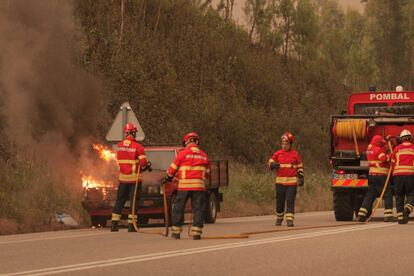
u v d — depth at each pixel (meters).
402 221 19.75
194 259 11.40
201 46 43.44
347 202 22.58
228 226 19.83
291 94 50.50
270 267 10.45
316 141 47.19
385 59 83.31
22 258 11.83
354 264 10.77
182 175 15.48
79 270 10.20
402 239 14.59
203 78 42.00
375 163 20.67
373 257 11.60
